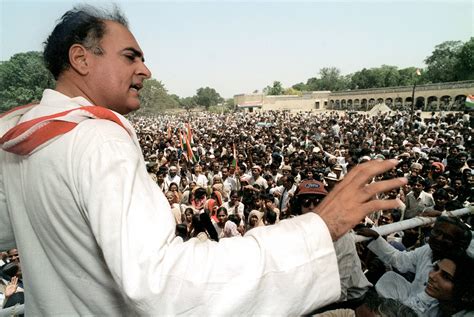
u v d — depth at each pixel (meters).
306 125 36.09
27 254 0.97
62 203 0.83
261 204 7.80
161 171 11.21
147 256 0.67
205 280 0.68
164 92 91.62
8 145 0.89
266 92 124.88
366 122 36.38
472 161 10.73
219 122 53.72
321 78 122.44
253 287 0.68
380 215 7.01
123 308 0.83
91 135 0.82
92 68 1.00
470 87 57.22
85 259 0.83
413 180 8.37
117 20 1.08
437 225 2.13
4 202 1.09
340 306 2.13
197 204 8.27
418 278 2.41
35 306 0.97
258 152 14.95
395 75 90.38
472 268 2.01
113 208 0.71
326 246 0.75
